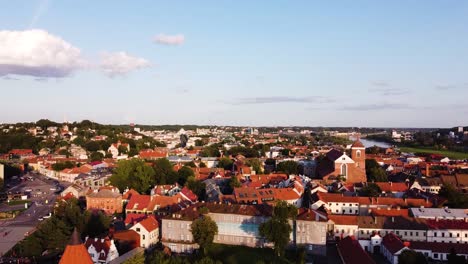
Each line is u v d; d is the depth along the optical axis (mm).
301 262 153000
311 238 169375
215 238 182875
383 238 172625
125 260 140250
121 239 170500
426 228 179500
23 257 168000
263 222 171500
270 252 169625
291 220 170875
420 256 146375
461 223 181875
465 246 161250
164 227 178375
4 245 185500
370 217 188000
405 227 181000
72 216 186375
